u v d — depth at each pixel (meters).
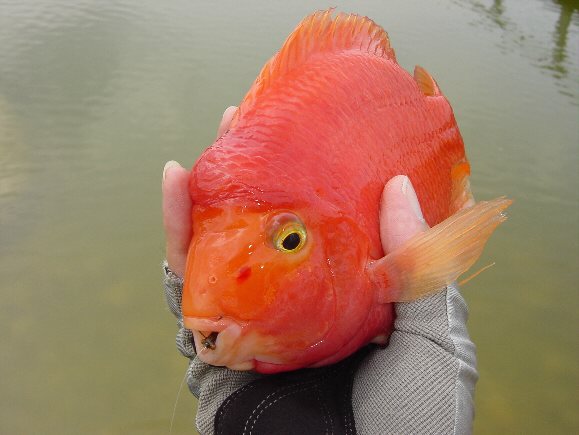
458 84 1.20
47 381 0.65
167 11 1.45
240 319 0.22
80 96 1.06
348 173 0.24
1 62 1.17
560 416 0.64
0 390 0.64
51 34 1.29
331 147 0.24
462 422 0.23
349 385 0.26
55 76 1.14
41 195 0.88
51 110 1.04
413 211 0.25
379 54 0.29
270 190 0.22
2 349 0.69
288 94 0.24
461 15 1.60
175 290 0.29
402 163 0.28
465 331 0.26
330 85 0.25
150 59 1.21
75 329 0.71
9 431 0.60
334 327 0.23
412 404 0.23
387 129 0.27
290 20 1.42
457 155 0.33
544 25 1.57
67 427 0.61
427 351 0.24
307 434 0.24
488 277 0.81
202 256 0.22
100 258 0.80
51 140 0.97
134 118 1.03
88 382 0.66
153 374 0.67
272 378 0.26
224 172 0.22
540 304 0.77
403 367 0.24
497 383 0.67
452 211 0.33
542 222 0.89
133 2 1.49
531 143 1.04
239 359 0.22
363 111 0.26
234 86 1.12
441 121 0.31
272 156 0.22
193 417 0.63
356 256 0.24
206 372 0.28
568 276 0.82
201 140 0.98
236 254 0.21
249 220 0.22
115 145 0.97
